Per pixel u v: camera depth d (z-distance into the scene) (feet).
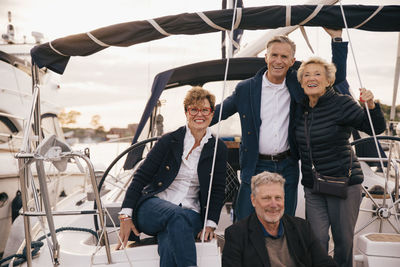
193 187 6.40
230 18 7.02
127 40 7.43
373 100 6.16
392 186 9.89
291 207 7.02
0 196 14.76
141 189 6.27
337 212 6.42
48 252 6.70
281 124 6.95
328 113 6.35
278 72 6.77
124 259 5.85
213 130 11.21
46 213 5.85
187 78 11.78
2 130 16.67
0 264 6.72
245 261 5.71
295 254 5.73
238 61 11.30
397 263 5.86
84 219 9.76
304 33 7.41
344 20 6.52
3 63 17.13
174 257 5.30
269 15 6.96
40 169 5.74
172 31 7.25
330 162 6.34
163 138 6.34
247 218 6.04
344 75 7.13
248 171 7.08
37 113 8.25
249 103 7.16
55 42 7.59
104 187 12.88
